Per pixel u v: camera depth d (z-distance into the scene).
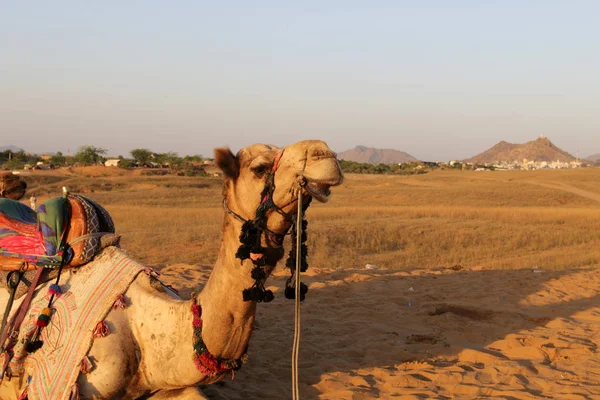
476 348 7.66
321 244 23.95
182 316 4.23
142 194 60.78
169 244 22.30
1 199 4.87
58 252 4.55
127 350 4.36
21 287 4.64
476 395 6.04
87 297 4.41
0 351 4.50
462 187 79.38
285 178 3.68
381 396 5.97
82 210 4.69
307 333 8.14
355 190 72.44
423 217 35.00
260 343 7.63
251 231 3.76
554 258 21.81
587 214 36.31
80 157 128.38
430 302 9.95
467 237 26.78
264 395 5.94
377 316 9.06
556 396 6.02
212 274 4.13
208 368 4.09
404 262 21.30
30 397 4.36
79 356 4.23
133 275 4.53
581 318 9.32
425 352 7.40
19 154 144.00
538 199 64.12
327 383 6.23
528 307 9.83
